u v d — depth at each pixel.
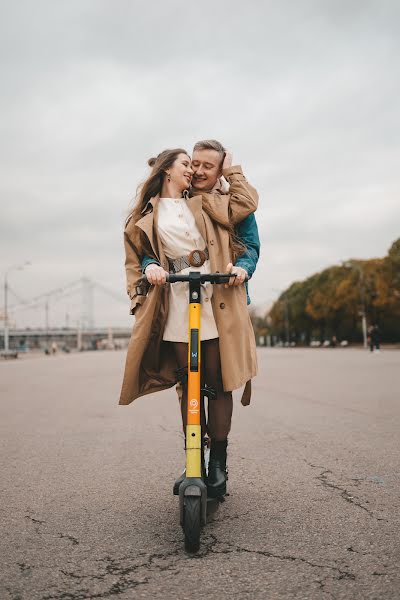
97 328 159.12
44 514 2.99
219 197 2.99
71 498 3.30
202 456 2.73
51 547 2.50
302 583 2.08
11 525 2.81
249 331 2.97
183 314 2.90
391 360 21.77
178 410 7.61
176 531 2.69
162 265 2.91
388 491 3.28
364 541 2.48
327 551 2.38
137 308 2.94
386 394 8.85
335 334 66.44
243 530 2.66
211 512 2.95
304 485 3.46
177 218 2.96
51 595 2.03
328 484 3.47
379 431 5.39
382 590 2.01
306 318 75.06
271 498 3.19
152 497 3.29
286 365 19.14
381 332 63.22
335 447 4.66
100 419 6.81
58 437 5.53
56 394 10.40
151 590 2.05
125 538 2.60
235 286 2.94
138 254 3.03
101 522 2.84
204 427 2.81
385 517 2.81
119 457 4.50
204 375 3.01
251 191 3.04
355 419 6.24
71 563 2.31
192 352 2.61
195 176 3.09
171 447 4.89
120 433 5.71
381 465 3.96
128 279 2.98
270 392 9.49
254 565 2.25
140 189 3.06
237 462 4.15
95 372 18.52
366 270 57.62
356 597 1.96
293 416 6.60
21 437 5.56
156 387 3.06
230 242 3.01
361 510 2.93
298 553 2.37
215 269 2.90
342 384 10.89
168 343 3.05
